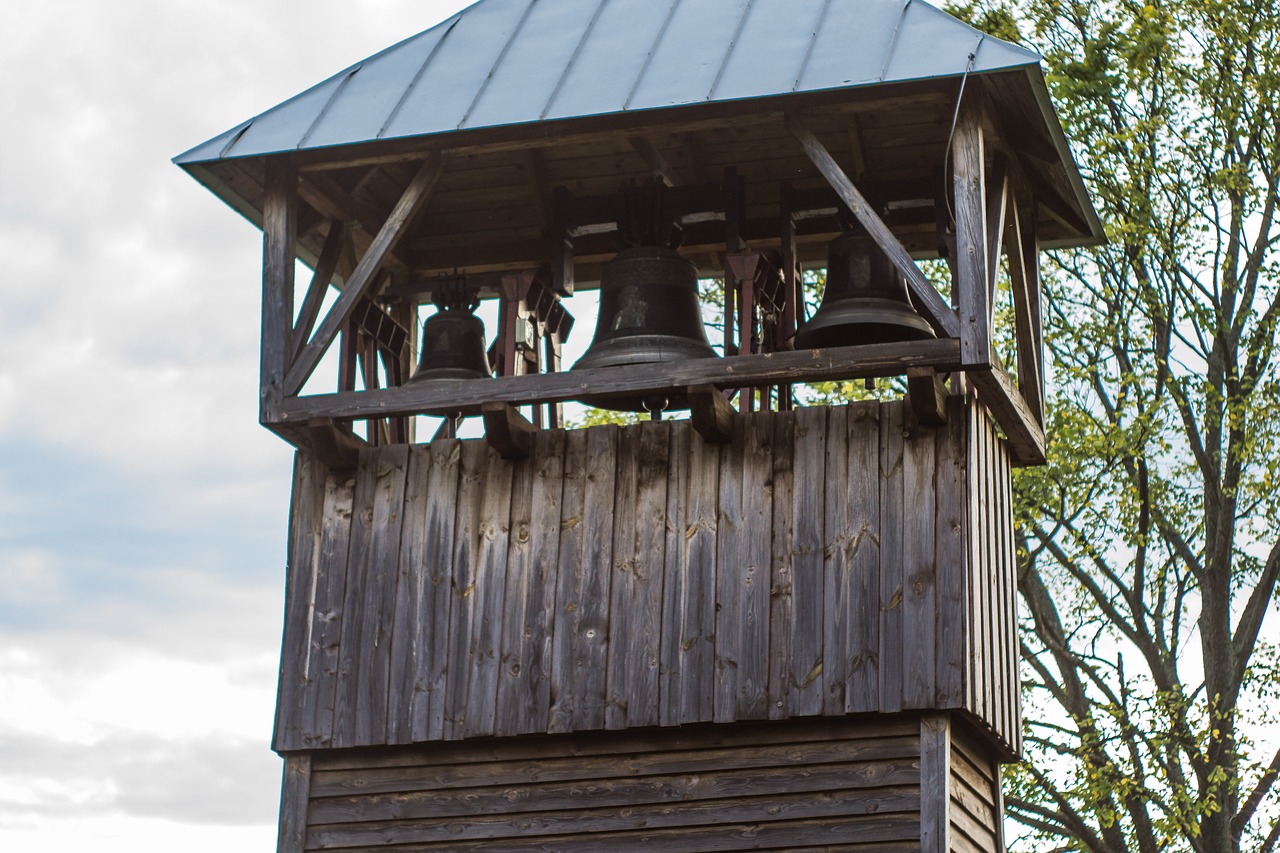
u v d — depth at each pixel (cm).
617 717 1373
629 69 1412
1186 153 2556
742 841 1341
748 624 1371
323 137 1437
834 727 1348
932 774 1315
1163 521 2589
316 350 1433
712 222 1609
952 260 1502
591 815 1375
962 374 1431
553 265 1577
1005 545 1480
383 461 1481
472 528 1446
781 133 1540
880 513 1375
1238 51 2538
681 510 1410
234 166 1465
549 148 1573
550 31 1488
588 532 1423
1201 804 2339
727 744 1366
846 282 1452
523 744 1405
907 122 1503
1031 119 1419
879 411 1400
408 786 1417
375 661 1433
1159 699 2427
